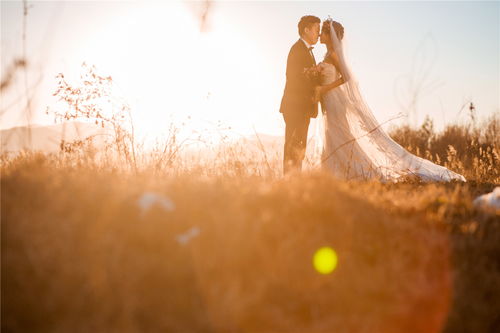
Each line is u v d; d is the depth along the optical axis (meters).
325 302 2.67
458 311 2.68
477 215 3.80
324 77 6.82
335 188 3.75
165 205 3.11
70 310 2.43
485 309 2.66
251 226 3.06
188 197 3.45
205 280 2.69
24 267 2.63
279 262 2.85
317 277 2.81
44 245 2.75
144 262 2.70
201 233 2.99
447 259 3.08
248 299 2.56
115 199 3.20
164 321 2.41
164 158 5.64
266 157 5.21
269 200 3.42
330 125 6.90
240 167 5.06
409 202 4.09
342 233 3.11
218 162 5.39
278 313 2.54
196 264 2.78
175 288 2.64
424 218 3.61
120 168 5.30
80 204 3.19
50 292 2.49
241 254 2.85
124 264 2.70
